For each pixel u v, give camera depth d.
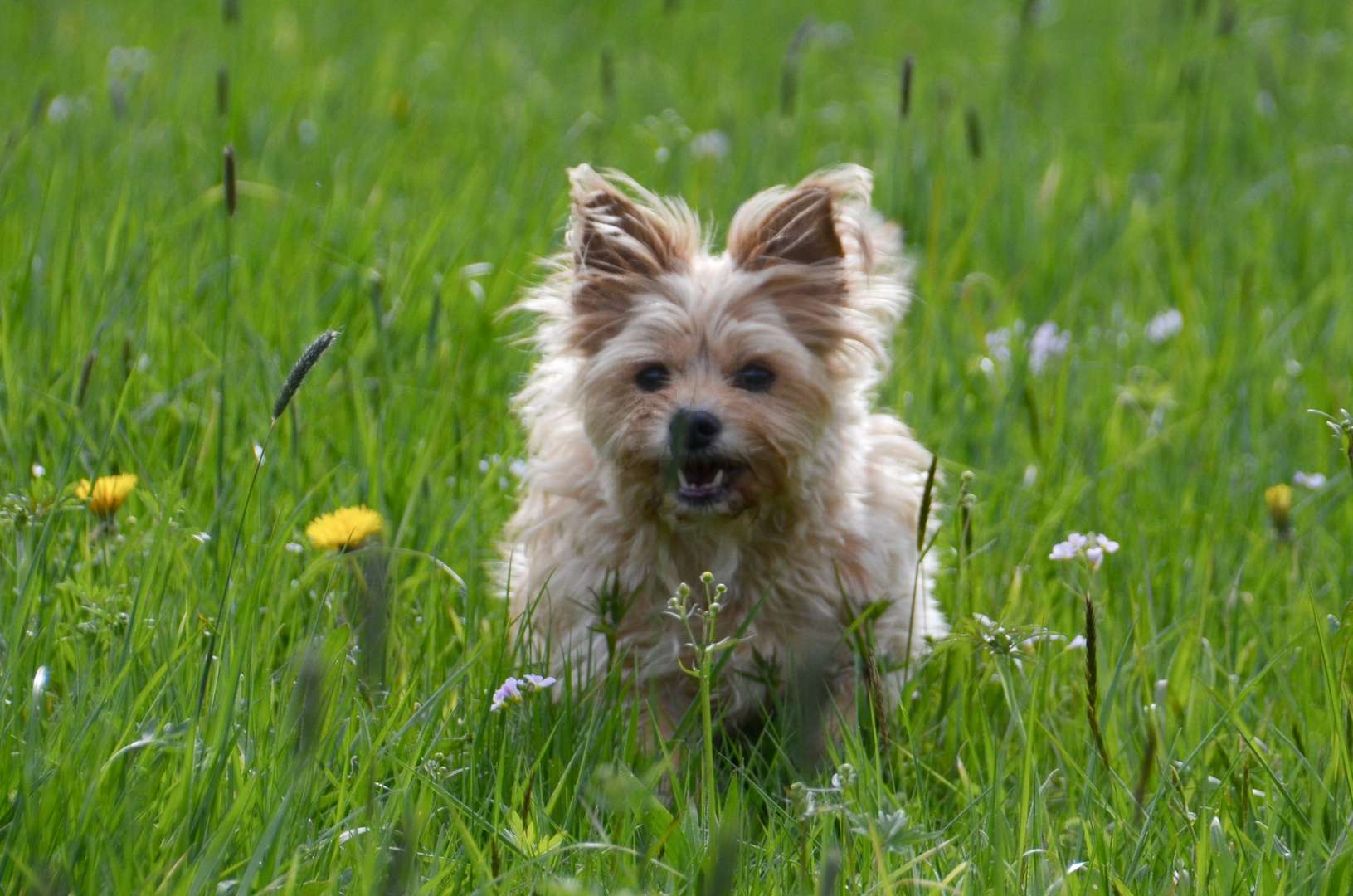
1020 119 17.20
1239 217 13.80
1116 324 11.62
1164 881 5.28
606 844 5.02
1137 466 9.30
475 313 10.74
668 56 20.67
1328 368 10.58
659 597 7.51
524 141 15.03
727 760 6.77
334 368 9.87
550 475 7.83
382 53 18.72
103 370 9.02
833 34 21.67
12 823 4.83
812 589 7.50
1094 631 5.31
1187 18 21.52
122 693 5.58
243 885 4.34
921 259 12.79
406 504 8.19
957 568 7.86
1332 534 8.62
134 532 6.87
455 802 5.32
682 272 7.84
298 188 13.00
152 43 18.55
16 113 14.63
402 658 6.76
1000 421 9.42
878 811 5.59
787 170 14.50
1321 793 5.57
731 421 7.08
